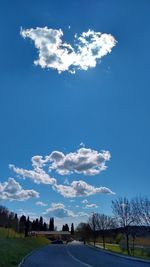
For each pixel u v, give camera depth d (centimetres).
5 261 3409
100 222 11775
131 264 3734
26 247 7375
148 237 7688
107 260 4325
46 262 3834
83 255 5466
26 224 14462
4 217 13938
